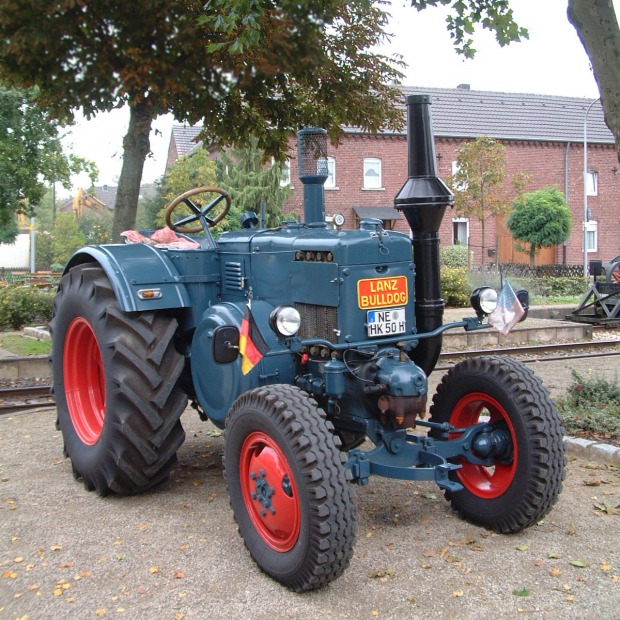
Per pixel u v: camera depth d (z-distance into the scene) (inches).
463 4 278.7
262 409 140.6
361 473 148.8
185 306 186.4
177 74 348.8
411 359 167.6
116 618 126.6
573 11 226.5
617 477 195.9
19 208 635.5
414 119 166.6
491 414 169.0
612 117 227.8
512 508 156.0
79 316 198.8
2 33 326.0
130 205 379.6
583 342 472.4
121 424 175.2
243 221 205.3
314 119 419.8
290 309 140.9
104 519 172.1
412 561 146.4
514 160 1178.0
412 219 164.9
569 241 1219.9
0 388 327.0
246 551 153.9
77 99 356.8
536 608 127.1
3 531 164.7
